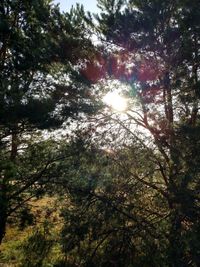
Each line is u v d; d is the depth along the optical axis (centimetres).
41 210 1472
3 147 1602
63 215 1340
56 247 1409
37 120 1341
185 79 1283
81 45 1386
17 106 1310
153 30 1291
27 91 1438
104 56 1337
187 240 1130
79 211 1359
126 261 1290
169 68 1297
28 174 1537
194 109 1286
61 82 1407
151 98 1304
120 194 1350
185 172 1202
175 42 1288
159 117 1330
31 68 1443
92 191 1362
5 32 1592
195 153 1205
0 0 1741
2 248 1678
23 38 1591
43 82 1468
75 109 1355
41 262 1393
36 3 1508
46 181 1425
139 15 1299
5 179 1415
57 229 1415
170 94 1318
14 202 1510
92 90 1386
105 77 1355
